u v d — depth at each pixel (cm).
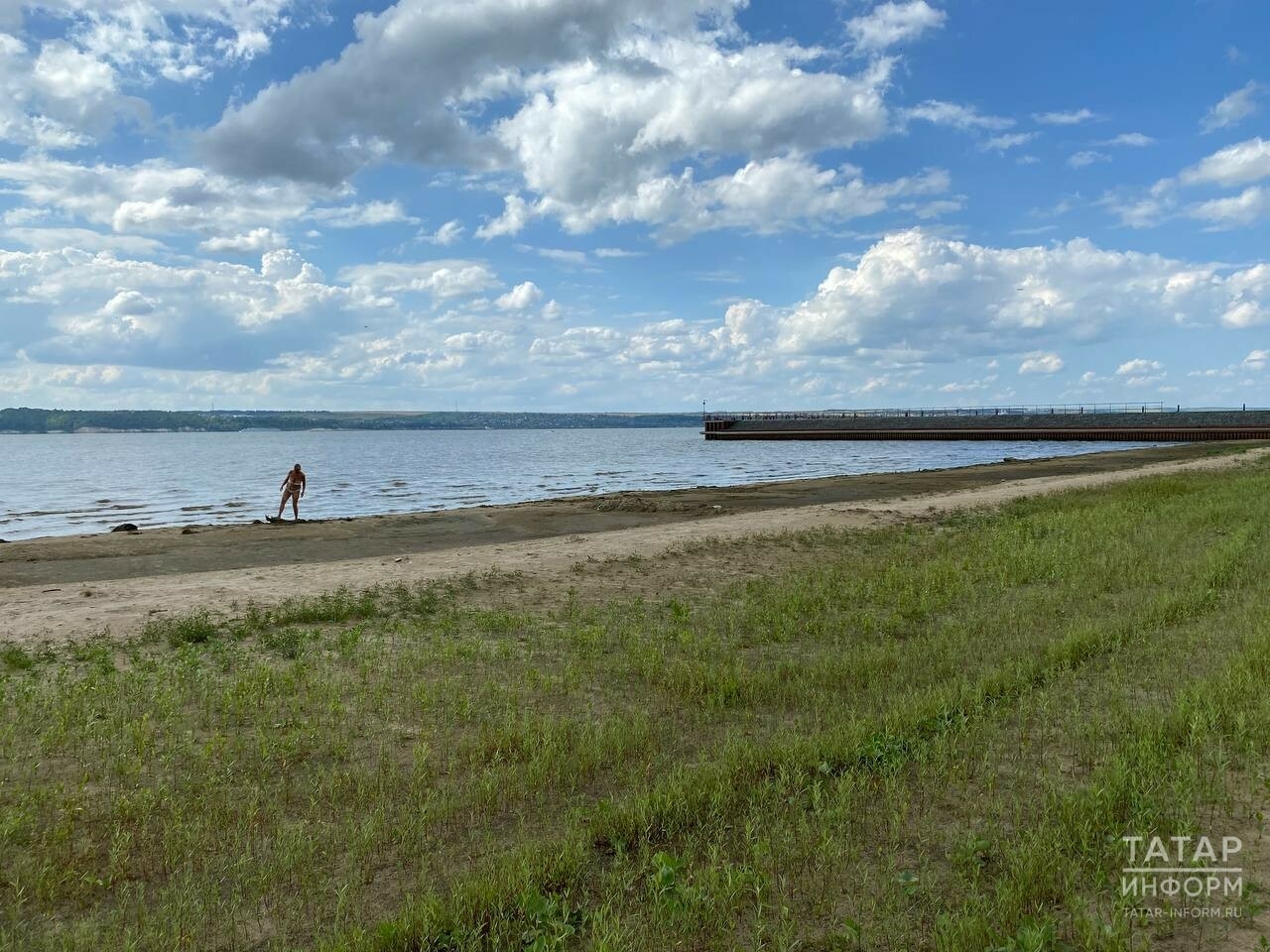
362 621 1148
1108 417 10794
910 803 537
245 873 457
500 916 407
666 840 498
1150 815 487
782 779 555
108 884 452
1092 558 1438
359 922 413
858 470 5762
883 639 992
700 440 15850
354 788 570
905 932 397
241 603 1251
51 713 715
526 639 1037
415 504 3650
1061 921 406
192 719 718
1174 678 779
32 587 1442
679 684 809
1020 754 615
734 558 1667
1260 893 429
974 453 7969
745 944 396
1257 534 1620
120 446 14412
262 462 8119
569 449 11419
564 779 585
